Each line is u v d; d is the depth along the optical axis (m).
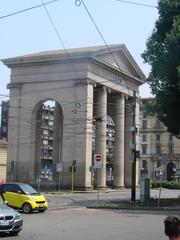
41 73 67.06
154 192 60.62
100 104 67.75
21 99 68.50
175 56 33.09
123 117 73.12
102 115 67.81
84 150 62.94
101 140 67.44
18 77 68.94
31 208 26.94
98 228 18.47
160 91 35.22
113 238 15.36
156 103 35.47
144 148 130.12
